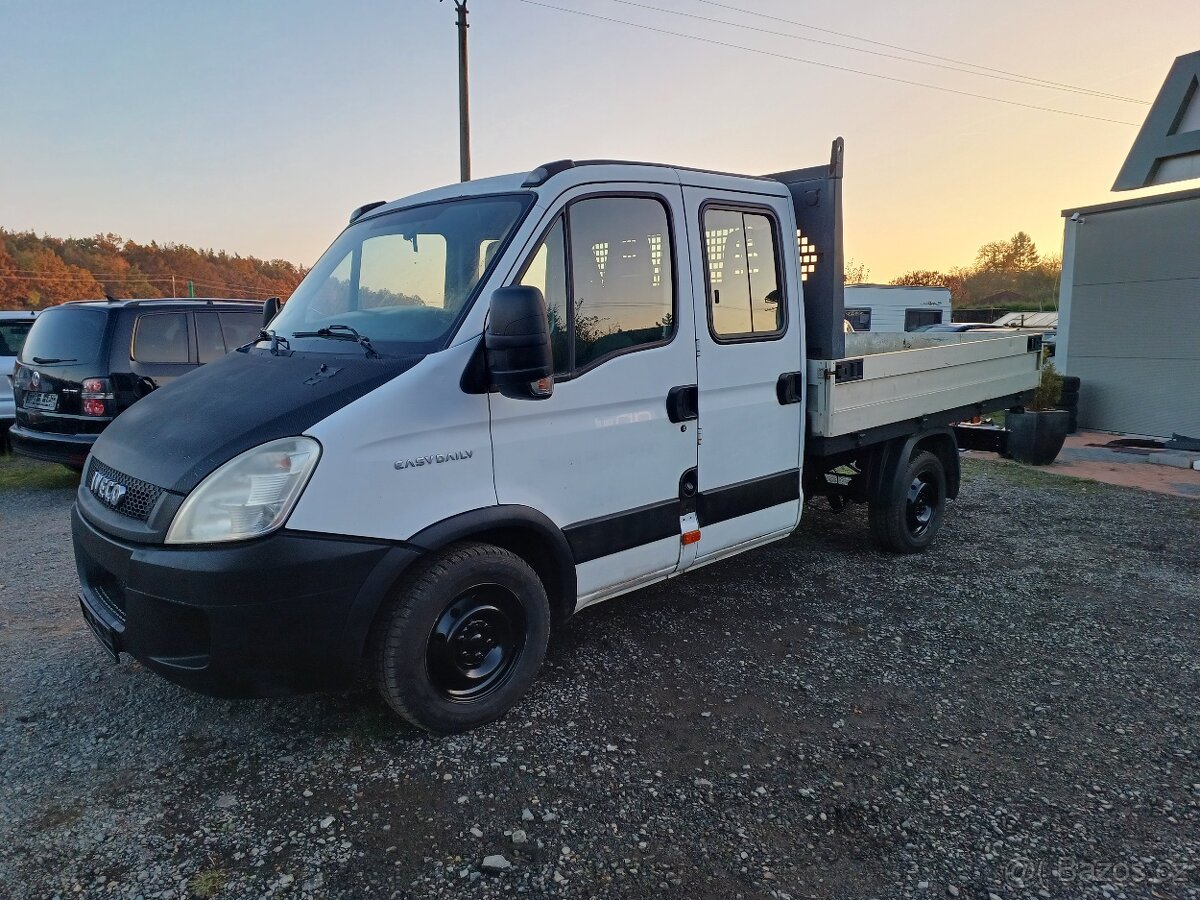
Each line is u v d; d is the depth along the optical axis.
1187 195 10.31
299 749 3.06
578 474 3.39
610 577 3.61
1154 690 3.61
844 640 4.13
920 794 2.82
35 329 7.32
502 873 2.41
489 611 3.19
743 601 4.68
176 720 3.27
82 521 3.04
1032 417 9.16
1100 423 11.77
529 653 3.33
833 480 5.77
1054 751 3.10
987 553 5.68
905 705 3.46
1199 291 10.45
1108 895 2.34
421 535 2.89
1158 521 6.62
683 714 3.36
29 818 2.64
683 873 2.42
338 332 3.30
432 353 2.96
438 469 2.92
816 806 2.75
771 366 4.24
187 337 7.36
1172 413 10.88
